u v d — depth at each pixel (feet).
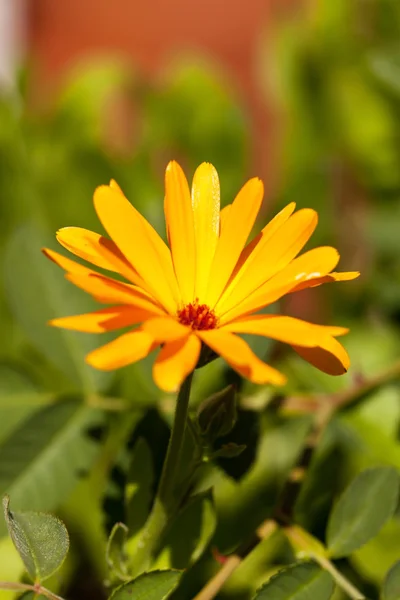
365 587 1.50
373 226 1.84
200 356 1.29
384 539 1.57
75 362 1.53
